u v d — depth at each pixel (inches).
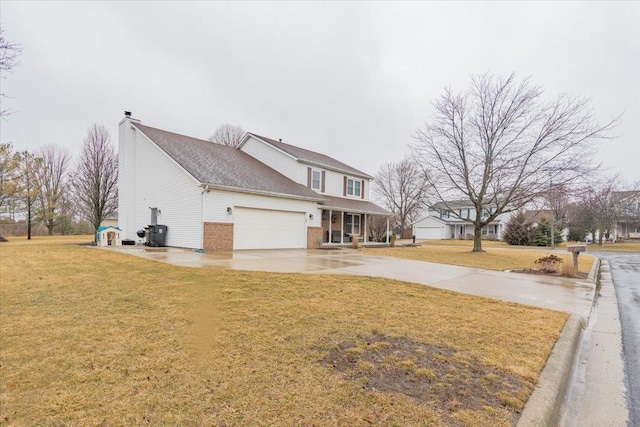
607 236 1583.4
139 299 210.5
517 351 143.6
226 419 86.3
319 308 198.4
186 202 553.6
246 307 195.9
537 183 666.2
